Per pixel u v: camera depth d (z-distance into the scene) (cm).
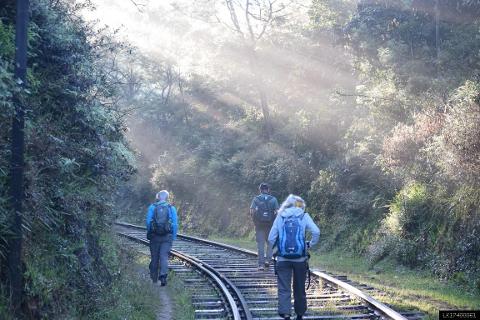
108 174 1014
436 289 1241
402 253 1556
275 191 2738
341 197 2162
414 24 2517
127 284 1041
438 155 1572
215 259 1891
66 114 912
